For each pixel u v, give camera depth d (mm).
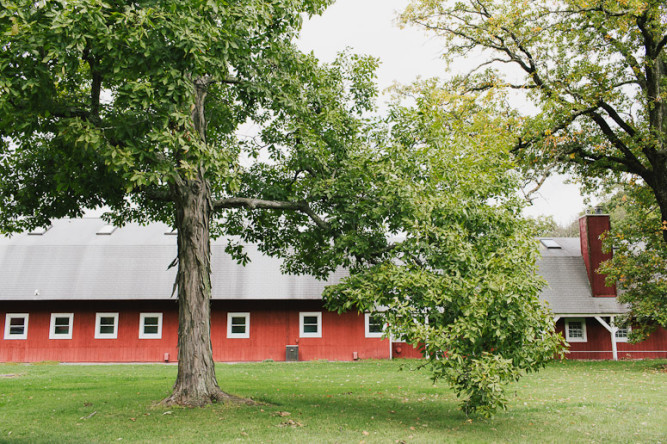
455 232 8836
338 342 25688
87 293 25141
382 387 14227
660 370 19312
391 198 9398
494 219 9602
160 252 27031
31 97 7918
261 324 25766
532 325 8391
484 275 8438
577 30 19656
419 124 10531
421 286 8539
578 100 19812
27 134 8492
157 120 8375
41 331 25375
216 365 22125
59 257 26781
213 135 12883
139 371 18953
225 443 7527
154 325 25547
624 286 21047
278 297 25172
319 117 11203
